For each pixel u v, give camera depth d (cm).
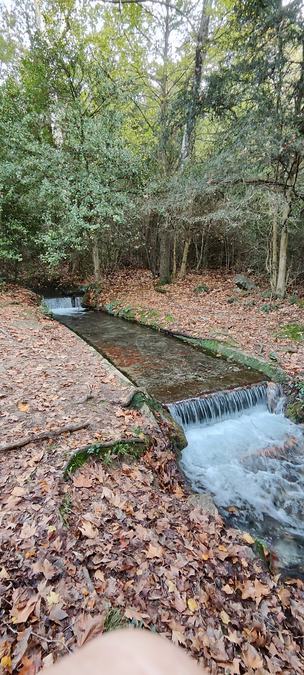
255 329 888
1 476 346
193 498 394
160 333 965
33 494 323
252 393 636
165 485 409
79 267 1591
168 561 290
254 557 331
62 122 1110
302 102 775
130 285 1436
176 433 515
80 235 1188
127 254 1680
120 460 404
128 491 363
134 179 1166
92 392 537
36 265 1425
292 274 1205
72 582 251
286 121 759
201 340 859
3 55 1305
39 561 261
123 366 736
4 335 757
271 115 766
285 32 705
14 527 286
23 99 1125
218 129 1080
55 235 1085
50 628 221
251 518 419
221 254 1658
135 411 500
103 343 888
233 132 829
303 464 519
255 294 1176
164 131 1138
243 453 528
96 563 271
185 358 781
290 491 468
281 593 303
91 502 333
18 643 210
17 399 493
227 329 905
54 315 1178
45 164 1041
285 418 610
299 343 784
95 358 686
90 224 1140
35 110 1188
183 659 53
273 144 759
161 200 1084
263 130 762
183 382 656
